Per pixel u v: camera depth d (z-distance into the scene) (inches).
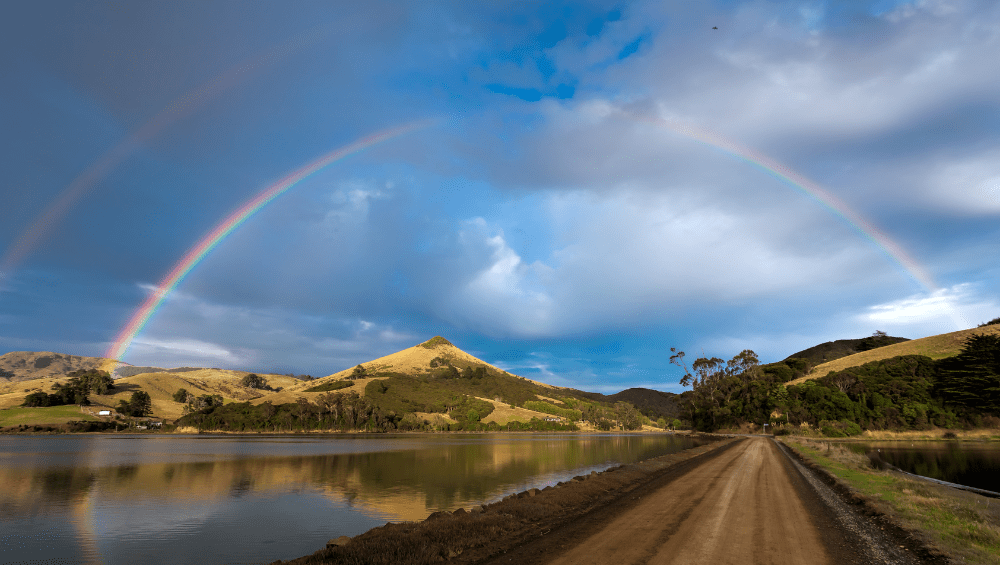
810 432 4325.8
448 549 501.4
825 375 5585.6
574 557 463.5
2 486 1797.5
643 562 442.9
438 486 1625.2
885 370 4726.9
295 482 1807.3
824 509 736.3
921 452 2559.1
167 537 1010.7
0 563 856.3
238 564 812.6
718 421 5669.3
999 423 4101.9
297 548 903.7
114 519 1202.6
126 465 2508.6
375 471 2126.0
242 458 2878.9
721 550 483.5
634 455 2842.0
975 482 1427.2
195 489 1685.5
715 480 1086.4
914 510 705.0
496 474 1926.7
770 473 1238.3
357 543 550.3
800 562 446.6
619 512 699.4
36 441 4845.0
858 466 1448.1
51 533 1066.7
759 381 5457.7
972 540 537.6
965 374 4311.0
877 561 455.5
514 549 505.0
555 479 1749.5
